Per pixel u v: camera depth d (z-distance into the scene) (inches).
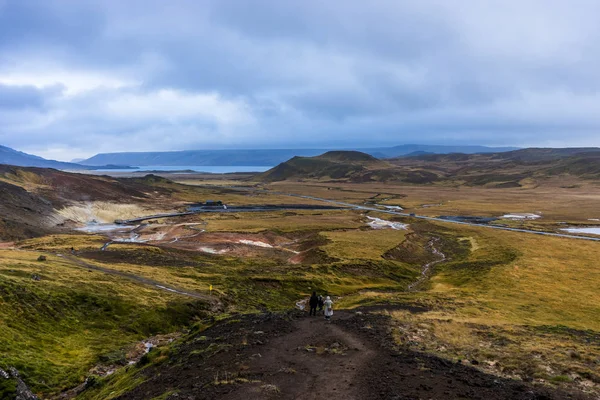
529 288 2746.1
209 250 4306.1
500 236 5152.6
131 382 997.8
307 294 2755.9
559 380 874.8
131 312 1978.3
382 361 949.2
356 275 3292.3
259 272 3179.1
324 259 3796.8
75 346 1590.8
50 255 3115.2
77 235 4795.8
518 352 1112.8
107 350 1611.7
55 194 6919.3
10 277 1918.1
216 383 800.9
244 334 1240.2
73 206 6594.5
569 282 2940.5
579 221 6668.3
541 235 5344.5
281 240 5093.5
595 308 2271.2
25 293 1795.0
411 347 1111.0
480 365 993.5
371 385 786.8
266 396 730.2
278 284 2851.9
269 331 1278.3
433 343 1201.4
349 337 1189.7
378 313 1717.5
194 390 786.8
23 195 5940.0
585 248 4367.6
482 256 4037.9
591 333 1519.4
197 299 2273.6
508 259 3754.9
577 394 778.2
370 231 5590.6
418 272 3649.1
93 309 1918.1
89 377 1273.4
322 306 1689.2
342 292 2834.6
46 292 1883.6
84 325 1780.3
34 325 1628.9
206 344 1178.0
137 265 3095.5
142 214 7253.9
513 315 2011.6
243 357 994.1
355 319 1499.8
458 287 2933.1
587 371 922.1
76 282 2137.1
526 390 777.6
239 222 6284.5
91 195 7534.5
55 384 1295.5
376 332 1259.8
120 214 6934.1
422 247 4805.6
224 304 2347.4
